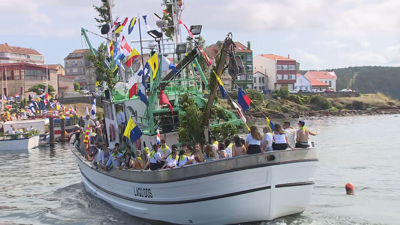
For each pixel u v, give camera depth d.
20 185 20.16
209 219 10.77
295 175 10.70
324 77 131.50
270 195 10.55
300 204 11.05
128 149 13.76
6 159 30.61
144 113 14.47
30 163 28.16
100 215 13.88
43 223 13.52
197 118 12.91
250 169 10.25
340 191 16.08
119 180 13.13
